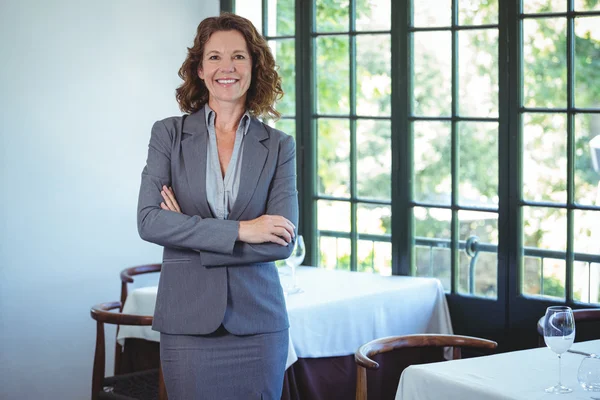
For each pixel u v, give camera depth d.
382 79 5.00
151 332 4.37
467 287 4.83
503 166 4.62
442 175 4.85
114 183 5.23
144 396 3.94
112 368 5.29
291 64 5.35
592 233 4.42
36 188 4.90
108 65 5.16
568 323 2.75
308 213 5.36
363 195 5.15
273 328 2.93
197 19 5.58
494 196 4.69
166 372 2.90
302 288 4.54
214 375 2.86
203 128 2.97
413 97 4.91
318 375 4.24
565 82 4.43
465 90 4.73
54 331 5.04
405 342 3.46
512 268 4.63
